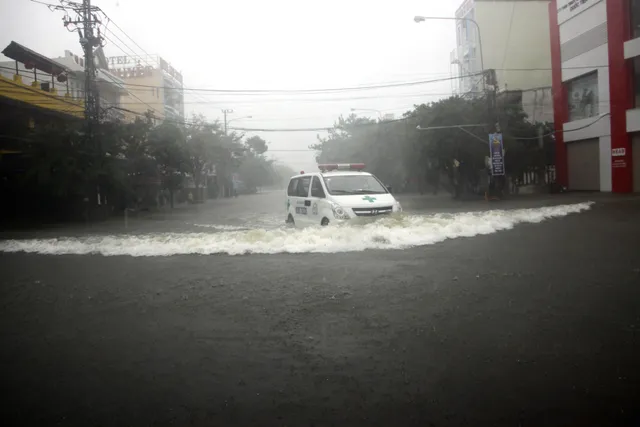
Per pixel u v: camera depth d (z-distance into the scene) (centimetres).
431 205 2283
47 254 959
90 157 2244
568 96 3058
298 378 361
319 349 415
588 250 824
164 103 5356
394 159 4156
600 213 1448
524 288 586
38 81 2977
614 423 292
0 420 310
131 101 5191
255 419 305
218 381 359
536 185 3378
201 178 4769
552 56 3131
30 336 465
